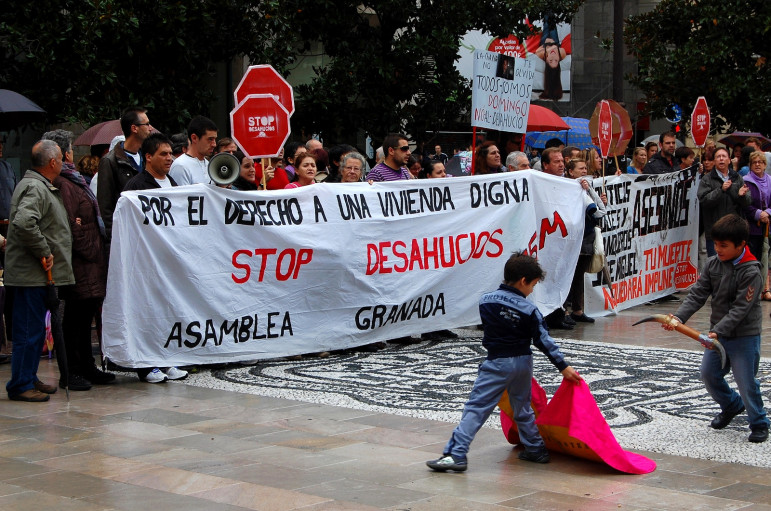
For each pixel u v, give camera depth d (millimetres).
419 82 18125
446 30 17516
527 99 11922
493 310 5801
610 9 29812
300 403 7496
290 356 9375
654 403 7527
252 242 8938
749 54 19797
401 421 6914
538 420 5934
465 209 10555
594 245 11766
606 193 12531
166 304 8414
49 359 9469
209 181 9562
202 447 6199
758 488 5379
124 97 15117
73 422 6898
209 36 16016
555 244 11281
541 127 21406
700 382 8328
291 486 5363
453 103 18984
